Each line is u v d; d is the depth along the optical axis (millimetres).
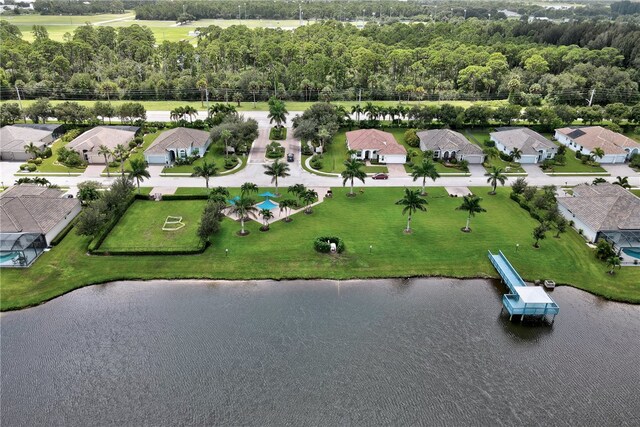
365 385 56094
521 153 125062
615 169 124188
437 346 62625
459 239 87500
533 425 52000
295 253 81938
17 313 67188
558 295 74188
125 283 74125
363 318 67375
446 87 197000
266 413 52438
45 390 54844
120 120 151250
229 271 77000
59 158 118062
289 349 61156
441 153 124875
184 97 184000
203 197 100688
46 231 81312
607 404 54719
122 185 94750
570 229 92438
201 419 51656
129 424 51000
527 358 61188
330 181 112250
